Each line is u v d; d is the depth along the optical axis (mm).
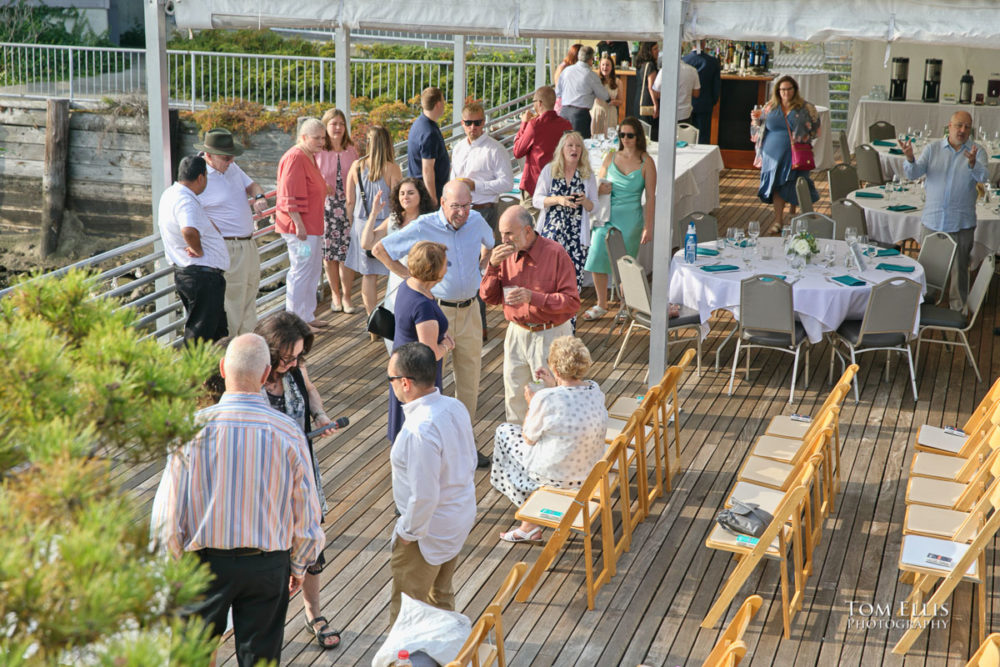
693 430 7148
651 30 6988
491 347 8898
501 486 5758
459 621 4066
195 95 21109
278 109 19641
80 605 1537
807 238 8109
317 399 4629
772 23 6684
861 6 6488
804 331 7625
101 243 20578
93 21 26297
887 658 4637
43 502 1670
